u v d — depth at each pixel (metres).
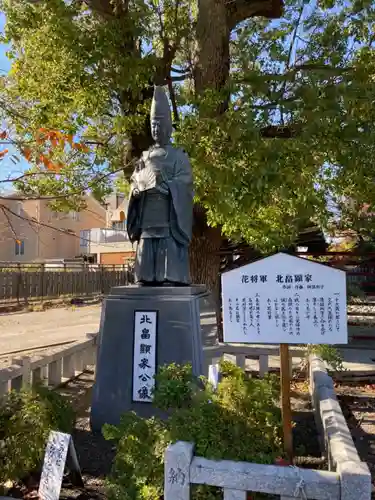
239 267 3.21
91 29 7.45
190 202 5.20
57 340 11.65
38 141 4.30
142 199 5.16
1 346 10.74
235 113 6.17
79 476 3.35
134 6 7.80
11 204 12.65
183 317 4.69
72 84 7.39
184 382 3.35
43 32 6.90
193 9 9.34
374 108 6.17
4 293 18.89
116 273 26.62
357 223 10.21
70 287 22.83
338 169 7.80
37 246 23.92
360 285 13.86
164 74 8.80
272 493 2.30
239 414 2.94
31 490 3.30
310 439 4.38
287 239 8.38
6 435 3.26
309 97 5.70
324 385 4.54
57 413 3.55
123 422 3.23
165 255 5.08
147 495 2.68
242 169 5.82
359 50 7.36
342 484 2.20
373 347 10.12
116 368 4.77
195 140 6.61
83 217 27.66
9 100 5.21
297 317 3.09
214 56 8.18
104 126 9.16
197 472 2.39
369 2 6.75
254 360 8.35
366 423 5.35
